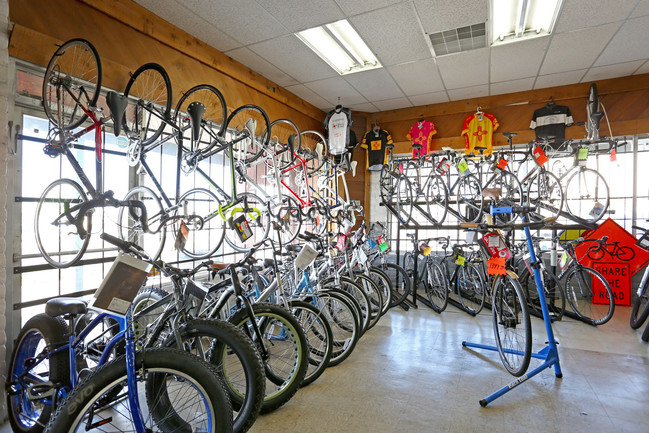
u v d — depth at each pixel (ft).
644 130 15.81
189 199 11.94
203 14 10.80
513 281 8.07
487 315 14.56
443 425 6.60
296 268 9.18
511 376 8.68
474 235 14.25
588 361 9.52
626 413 6.98
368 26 11.68
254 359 5.75
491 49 13.29
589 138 15.02
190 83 11.96
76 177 9.00
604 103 16.49
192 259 11.12
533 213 14.17
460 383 8.31
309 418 6.83
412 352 10.33
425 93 18.08
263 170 15.02
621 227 15.37
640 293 12.17
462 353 10.25
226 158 13.87
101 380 4.25
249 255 7.55
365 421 6.73
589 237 15.79
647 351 10.31
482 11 10.80
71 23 8.46
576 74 15.69
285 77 15.81
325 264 11.19
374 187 21.43
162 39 10.88
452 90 17.67
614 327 12.64
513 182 15.70
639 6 10.53
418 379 8.53
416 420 6.77
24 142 7.93
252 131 8.98
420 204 18.07
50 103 7.47
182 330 5.62
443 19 11.24
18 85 7.71
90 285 9.36
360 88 17.30
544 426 6.56
